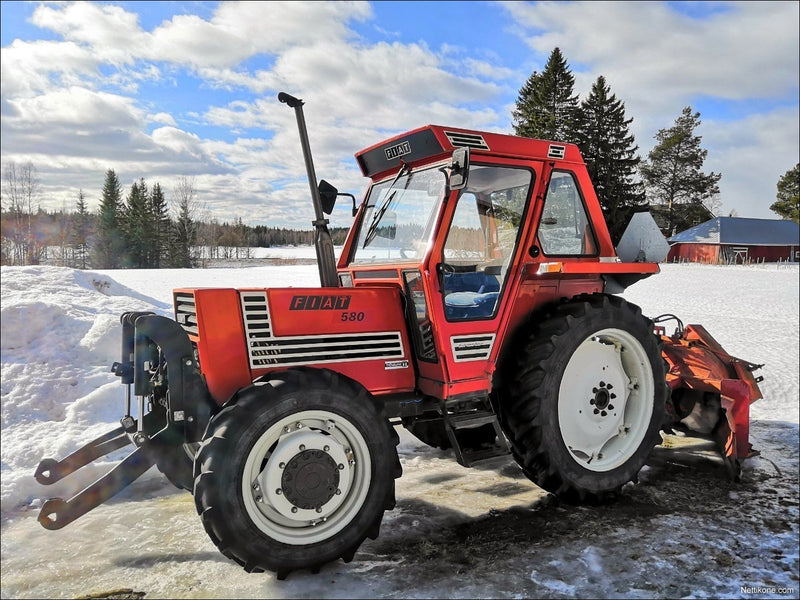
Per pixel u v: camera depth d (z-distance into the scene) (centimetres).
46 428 454
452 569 283
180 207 5828
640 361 386
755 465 430
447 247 340
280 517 275
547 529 327
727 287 2191
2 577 272
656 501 368
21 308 613
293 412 270
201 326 291
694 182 4181
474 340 333
